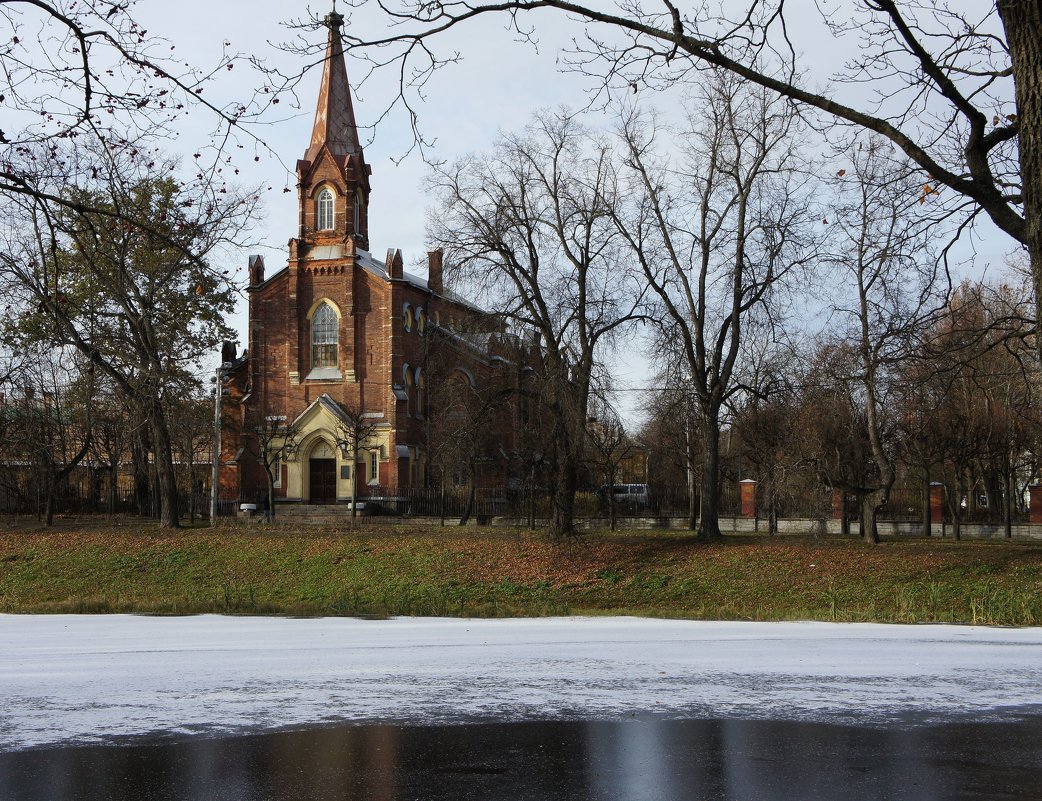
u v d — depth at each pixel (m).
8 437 47.44
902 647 11.15
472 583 33.25
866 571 30.28
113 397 48.03
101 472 57.66
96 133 9.45
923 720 7.24
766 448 41.75
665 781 5.78
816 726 7.05
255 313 62.22
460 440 40.84
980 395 36.09
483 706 7.71
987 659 10.07
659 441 48.91
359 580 34.34
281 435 55.66
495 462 46.31
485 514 50.16
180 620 17.28
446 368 44.06
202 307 49.69
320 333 62.00
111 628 15.05
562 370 35.59
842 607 27.48
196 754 6.35
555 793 5.57
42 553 38.69
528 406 41.78
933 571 29.52
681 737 6.75
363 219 64.25
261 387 61.78
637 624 15.35
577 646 11.25
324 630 13.97
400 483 59.41
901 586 28.78
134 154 10.05
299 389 61.38
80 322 39.66
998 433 36.53
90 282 37.78
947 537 39.19
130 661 10.11
